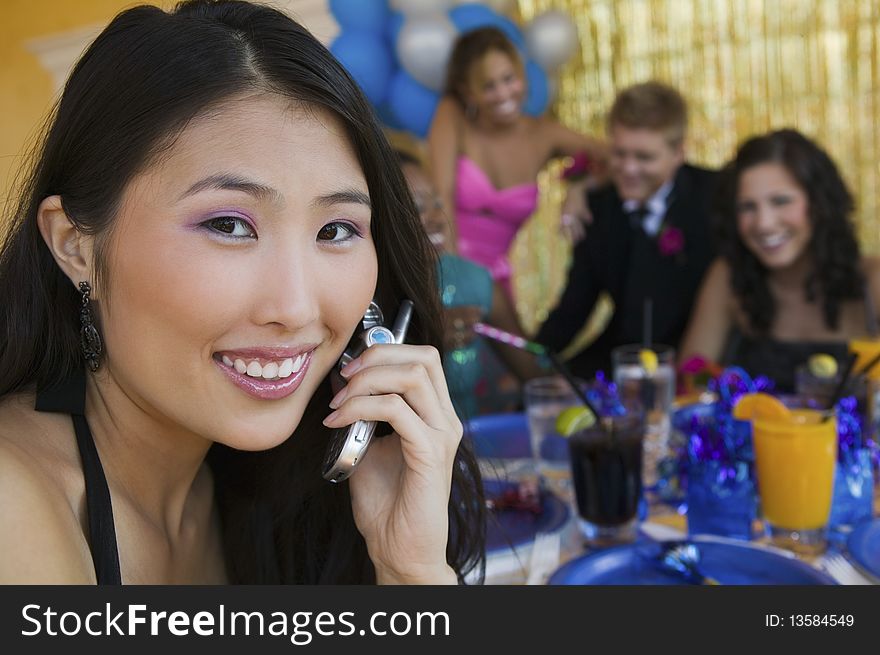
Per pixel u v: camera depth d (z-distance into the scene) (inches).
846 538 54.7
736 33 195.3
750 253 108.0
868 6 183.9
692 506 57.6
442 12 159.9
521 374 122.7
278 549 46.1
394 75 160.2
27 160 36.5
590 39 205.9
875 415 67.8
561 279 214.7
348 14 155.2
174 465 39.3
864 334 105.1
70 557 29.9
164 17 32.5
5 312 35.2
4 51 217.6
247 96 31.1
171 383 31.8
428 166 162.1
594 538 55.6
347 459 38.1
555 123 170.9
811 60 190.9
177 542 41.3
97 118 31.4
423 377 38.7
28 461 31.2
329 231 33.1
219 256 30.5
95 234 31.9
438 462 39.0
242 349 31.5
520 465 71.7
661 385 73.8
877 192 189.6
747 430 56.1
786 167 102.1
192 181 30.3
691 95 201.3
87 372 36.0
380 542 40.6
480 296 109.7
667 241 131.4
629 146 131.7
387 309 42.9
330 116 32.9
